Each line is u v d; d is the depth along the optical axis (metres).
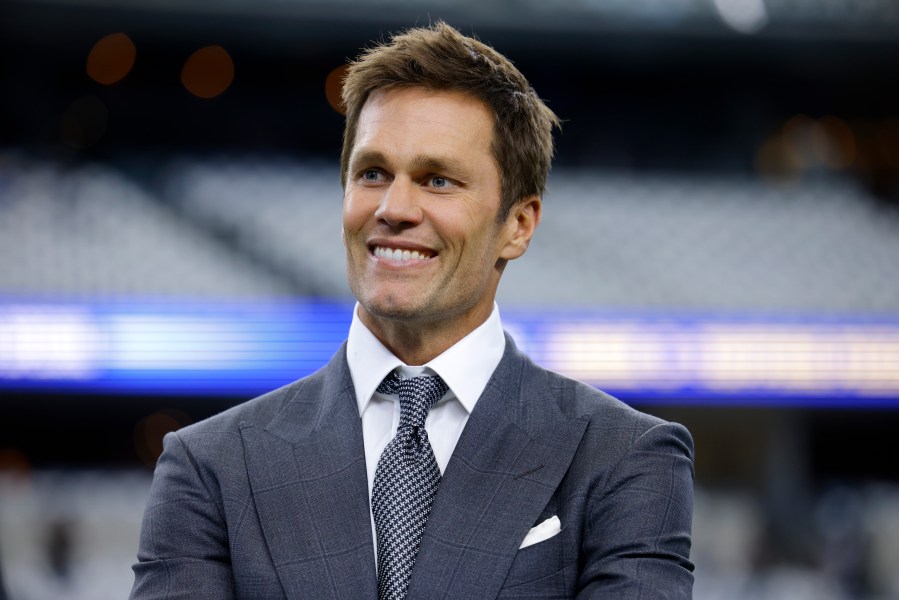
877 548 14.55
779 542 15.27
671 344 14.28
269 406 2.33
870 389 14.41
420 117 2.16
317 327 14.14
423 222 2.15
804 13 17.59
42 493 15.22
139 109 18.78
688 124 19.39
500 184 2.25
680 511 2.14
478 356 2.28
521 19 17.20
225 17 17.05
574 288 15.90
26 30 17.30
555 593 2.08
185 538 2.16
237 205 17.30
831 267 17.09
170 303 13.90
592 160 19.25
